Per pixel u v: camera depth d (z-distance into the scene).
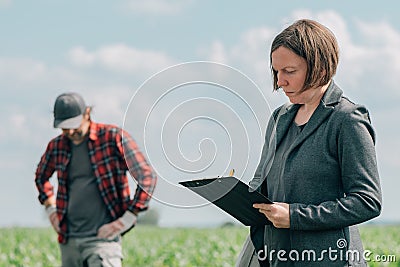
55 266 14.50
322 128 4.61
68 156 7.36
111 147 7.32
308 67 4.45
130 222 7.21
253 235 5.01
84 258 7.35
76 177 7.35
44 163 7.68
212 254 14.44
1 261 14.54
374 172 4.49
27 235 19.62
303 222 4.50
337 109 4.59
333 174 4.58
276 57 4.50
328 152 4.58
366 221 4.51
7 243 17.58
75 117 7.21
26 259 14.75
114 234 7.25
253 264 5.18
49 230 21.22
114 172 7.32
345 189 4.55
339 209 4.47
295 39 4.44
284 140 4.85
